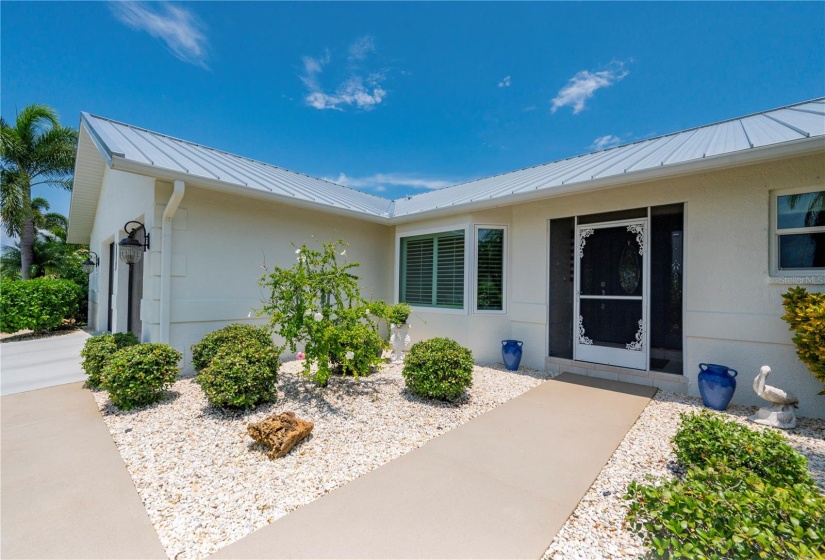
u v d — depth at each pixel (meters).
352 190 12.48
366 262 9.32
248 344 4.99
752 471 2.57
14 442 3.73
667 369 5.73
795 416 4.44
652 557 2.03
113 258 9.32
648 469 3.27
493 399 5.17
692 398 5.27
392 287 9.77
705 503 2.04
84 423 4.19
